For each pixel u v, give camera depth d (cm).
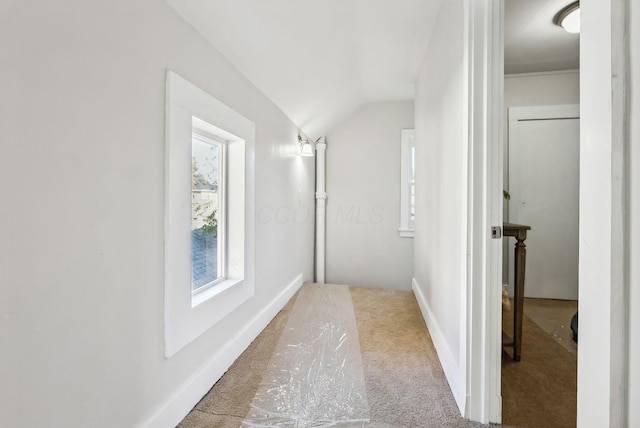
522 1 196
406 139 379
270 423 128
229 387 152
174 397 126
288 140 288
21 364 74
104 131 94
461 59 143
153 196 115
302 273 345
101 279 94
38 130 77
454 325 153
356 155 389
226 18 142
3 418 71
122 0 100
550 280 314
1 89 69
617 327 48
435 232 207
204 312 147
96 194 92
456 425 128
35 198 76
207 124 150
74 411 86
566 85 306
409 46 234
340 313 257
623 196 47
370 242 389
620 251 47
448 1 168
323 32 193
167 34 121
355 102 360
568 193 310
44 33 77
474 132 130
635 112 45
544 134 312
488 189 129
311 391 149
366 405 139
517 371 173
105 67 94
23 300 74
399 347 196
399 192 382
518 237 181
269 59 190
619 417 48
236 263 191
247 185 195
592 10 52
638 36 45
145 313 112
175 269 126
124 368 103
